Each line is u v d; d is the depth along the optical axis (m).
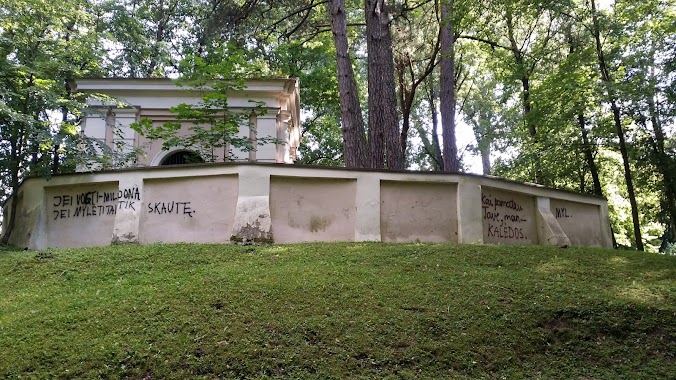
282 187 11.26
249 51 19.94
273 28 18.45
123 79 18.44
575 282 7.95
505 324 6.54
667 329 6.59
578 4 19.05
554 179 23.69
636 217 19.67
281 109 19.17
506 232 12.66
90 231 11.73
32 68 13.41
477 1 15.77
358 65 31.56
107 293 7.58
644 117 20.17
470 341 6.19
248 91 18.73
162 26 29.98
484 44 23.80
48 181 12.18
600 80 19.41
